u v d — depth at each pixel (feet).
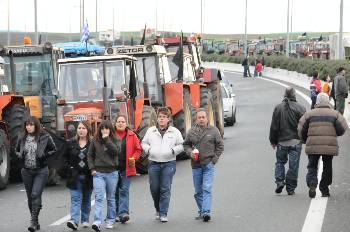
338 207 47.88
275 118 53.67
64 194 57.77
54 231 42.68
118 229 42.86
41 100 70.54
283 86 227.81
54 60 71.77
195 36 107.34
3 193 59.47
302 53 317.22
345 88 113.50
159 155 44.83
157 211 45.83
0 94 65.26
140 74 78.02
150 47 78.02
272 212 46.73
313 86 134.92
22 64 71.41
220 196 53.67
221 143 45.06
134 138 44.60
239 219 44.75
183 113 79.66
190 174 67.21
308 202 50.11
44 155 43.06
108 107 65.10
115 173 43.04
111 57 66.85
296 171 53.47
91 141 42.70
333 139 51.26
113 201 43.32
